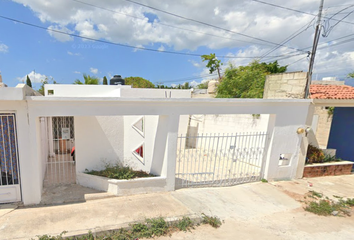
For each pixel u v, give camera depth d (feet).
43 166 18.57
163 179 17.08
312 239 12.26
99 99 13.92
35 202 14.12
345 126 29.25
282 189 19.33
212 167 25.68
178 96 28.09
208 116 36.83
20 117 12.96
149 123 19.58
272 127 20.20
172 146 16.89
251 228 13.08
